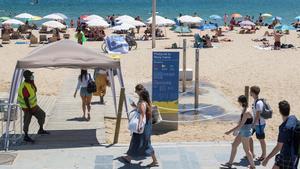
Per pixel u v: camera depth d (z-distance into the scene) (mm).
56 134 17562
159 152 15523
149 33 54344
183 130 18859
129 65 34625
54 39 47344
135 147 13883
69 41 17094
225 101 23969
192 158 14906
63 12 101562
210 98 24609
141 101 13758
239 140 13672
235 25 71125
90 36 51594
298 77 30703
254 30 61000
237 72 32375
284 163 10727
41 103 22797
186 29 56344
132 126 13672
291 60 37531
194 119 20562
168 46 45594
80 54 16656
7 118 16125
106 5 128500
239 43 48656
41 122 17281
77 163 14383
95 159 14750
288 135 10617
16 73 16172
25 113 16562
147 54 40062
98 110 21438
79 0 156500
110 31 60375
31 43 45438
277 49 43719
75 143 16453
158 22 53656
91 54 16781
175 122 18750
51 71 31797
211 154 15320
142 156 14234
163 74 18547
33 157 14945
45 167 14047
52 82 28172
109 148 15898
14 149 15750
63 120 19656
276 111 22078
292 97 25219
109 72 19156
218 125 19656
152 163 14102
